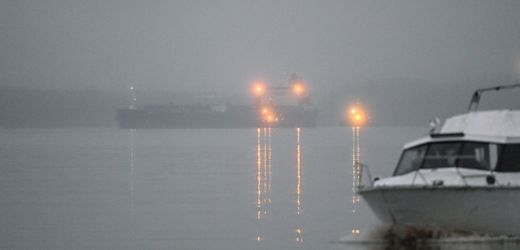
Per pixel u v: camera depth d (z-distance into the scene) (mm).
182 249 109688
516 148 94812
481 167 94562
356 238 101375
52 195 178000
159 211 149125
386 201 94562
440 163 96500
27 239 119188
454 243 93625
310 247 107688
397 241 96312
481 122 99562
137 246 112500
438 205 91875
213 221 135250
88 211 150250
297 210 147625
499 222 93188
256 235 119375
